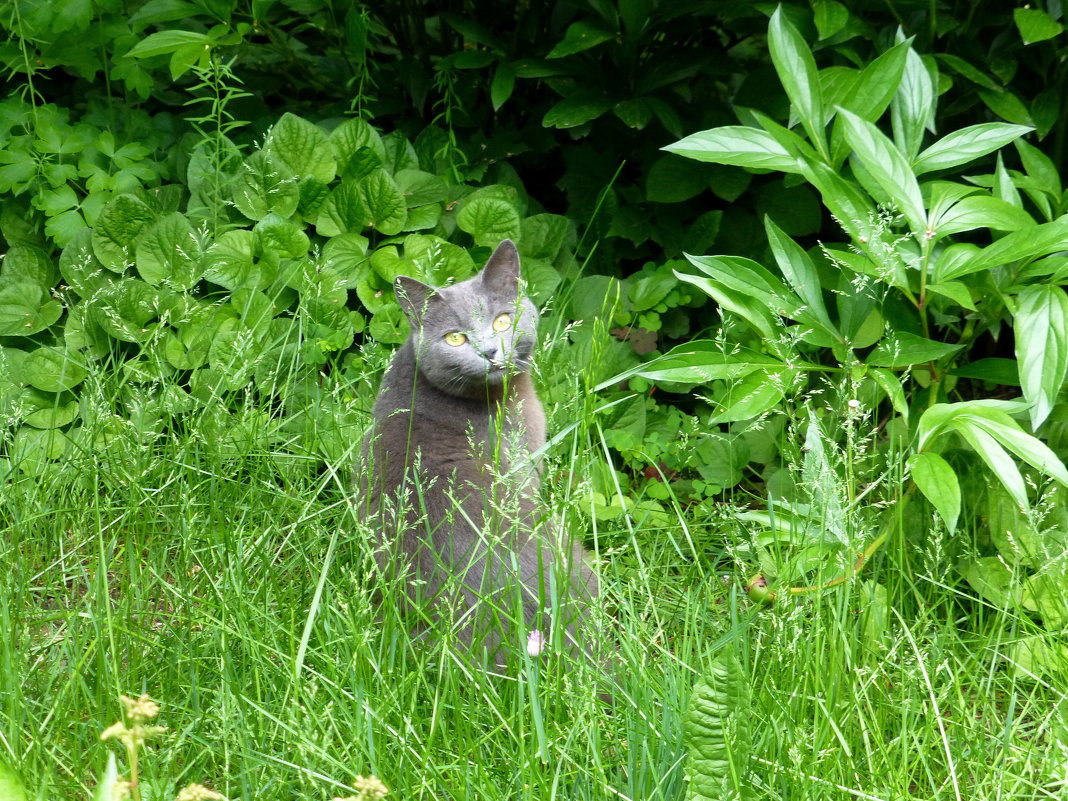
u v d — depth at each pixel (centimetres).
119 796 171
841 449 221
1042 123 237
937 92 230
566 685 196
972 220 209
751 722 194
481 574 209
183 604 208
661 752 194
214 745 197
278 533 220
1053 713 199
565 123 247
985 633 211
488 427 215
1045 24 225
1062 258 212
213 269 240
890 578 205
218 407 226
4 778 175
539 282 246
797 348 233
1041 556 211
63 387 238
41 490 227
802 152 216
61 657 204
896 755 197
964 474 218
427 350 215
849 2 239
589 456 218
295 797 194
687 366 212
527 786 189
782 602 200
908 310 216
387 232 247
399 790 191
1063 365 204
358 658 199
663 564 223
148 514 218
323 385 240
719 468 234
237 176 246
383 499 208
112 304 238
